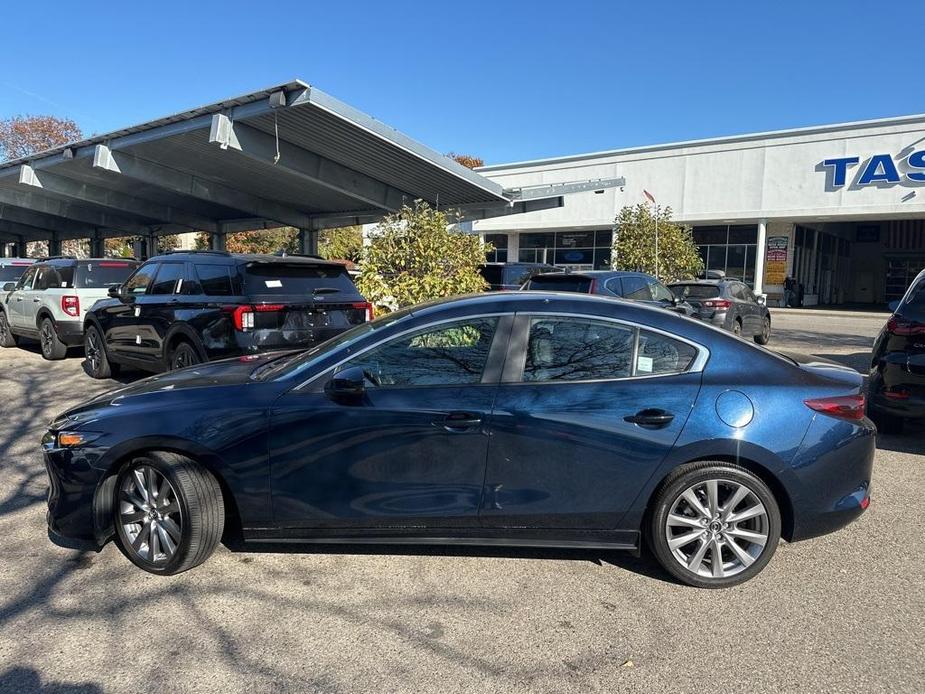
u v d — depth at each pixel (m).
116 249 47.72
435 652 2.84
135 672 2.69
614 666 2.75
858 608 3.21
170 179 16.69
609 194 31.34
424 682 2.64
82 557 3.74
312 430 3.36
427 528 3.40
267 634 2.97
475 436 3.31
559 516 3.35
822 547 3.91
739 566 3.39
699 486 3.34
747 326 13.87
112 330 8.48
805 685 2.62
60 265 10.59
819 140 25.97
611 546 3.41
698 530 3.37
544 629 3.02
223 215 23.53
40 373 9.47
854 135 25.20
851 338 15.86
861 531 4.15
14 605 3.21
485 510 3.36
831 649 2.87
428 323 3.51
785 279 29.41
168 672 2.69
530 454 3.30
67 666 2.72
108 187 19.97
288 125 12.12
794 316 24.45
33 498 4.62
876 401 6.02
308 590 3.37
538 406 3.30
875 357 6.15
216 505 3.51
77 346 11.15
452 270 9.23
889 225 37.66
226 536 4.02
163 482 3.50
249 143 12.75
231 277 6.81
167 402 3.56
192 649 2.85
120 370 9.55
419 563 3.67
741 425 3.26
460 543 3.43
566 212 32.72
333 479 3.38
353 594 3.33
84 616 3.11
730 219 28.33
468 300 3.69
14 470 5.19
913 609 3.21
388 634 2.97
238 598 3.28
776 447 3.26
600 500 3.32
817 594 3.35
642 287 10.80
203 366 4.39
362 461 3.37
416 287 8.77
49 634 2.96
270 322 6.68
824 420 3.32
